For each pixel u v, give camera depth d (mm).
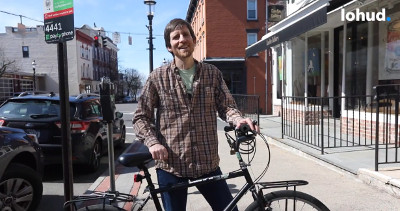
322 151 6008
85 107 6371
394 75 7320
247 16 22734
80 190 5371
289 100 9930
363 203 3904
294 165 5816
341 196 4145
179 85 2410
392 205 3818
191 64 2477
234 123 2418
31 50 43688
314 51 10859
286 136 8258
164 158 2309
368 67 8234
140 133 2414
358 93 8695
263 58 22719
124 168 6523
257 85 22781
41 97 6145
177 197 2441
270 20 15203
